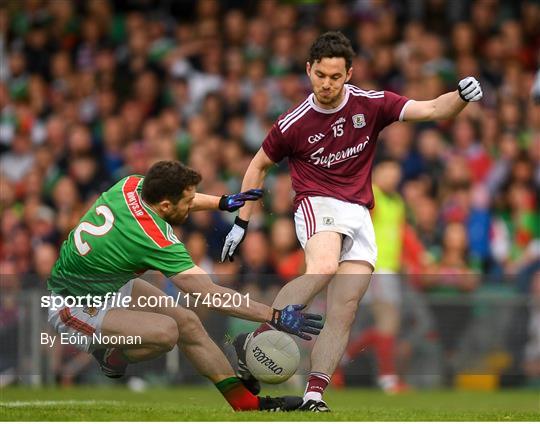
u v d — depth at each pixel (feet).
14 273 146.51
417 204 148.15
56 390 120.57
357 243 83.87
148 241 80.69
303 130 83.46
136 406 88.89
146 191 81.15
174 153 158.92
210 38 181.06
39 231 151.84
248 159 158.51
